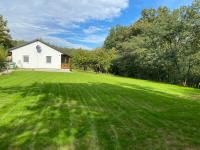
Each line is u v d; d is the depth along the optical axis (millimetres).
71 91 13516
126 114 8328
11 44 57094
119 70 46188
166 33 32781
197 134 6242
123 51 43438
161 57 33250
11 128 6121
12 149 4805
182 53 31562
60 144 5145
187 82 34844
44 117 7301
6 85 15438
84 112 8250
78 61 45469
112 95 13016
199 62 30641
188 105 11156
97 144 5246
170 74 36344
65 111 8250
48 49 42219
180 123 7359
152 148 5156
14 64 37969
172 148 5199
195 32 29891
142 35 41094
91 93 13250
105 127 6543
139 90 16844
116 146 5172
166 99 12914
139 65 40656
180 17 31938
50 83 17484
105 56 44969
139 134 6059
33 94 11727
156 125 6996
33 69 39188
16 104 9125
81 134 5844
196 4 29750
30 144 5078
